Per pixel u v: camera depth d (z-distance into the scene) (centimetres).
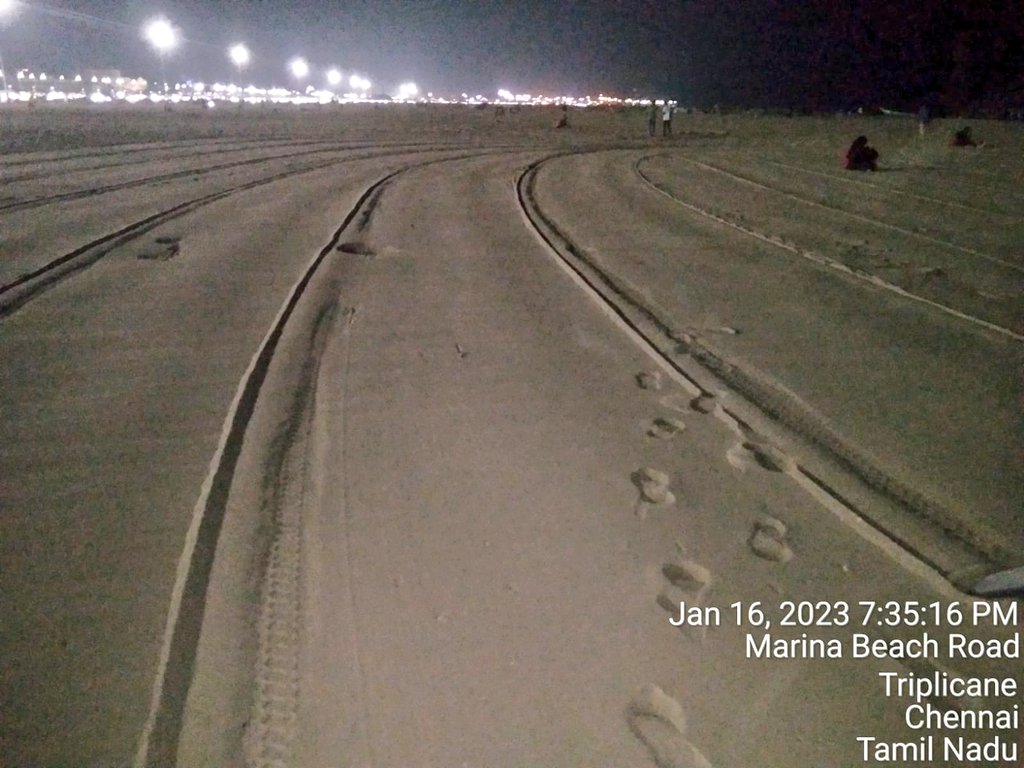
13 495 438
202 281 880
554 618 354
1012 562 413
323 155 2541
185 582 369
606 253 1110
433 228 1279
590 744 289
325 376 623
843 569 403
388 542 405
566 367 666
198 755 280
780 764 288
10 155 2136
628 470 492
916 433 558
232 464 478
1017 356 717
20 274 867
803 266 1044
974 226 1344
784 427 562
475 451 508
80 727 291
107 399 563
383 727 292
